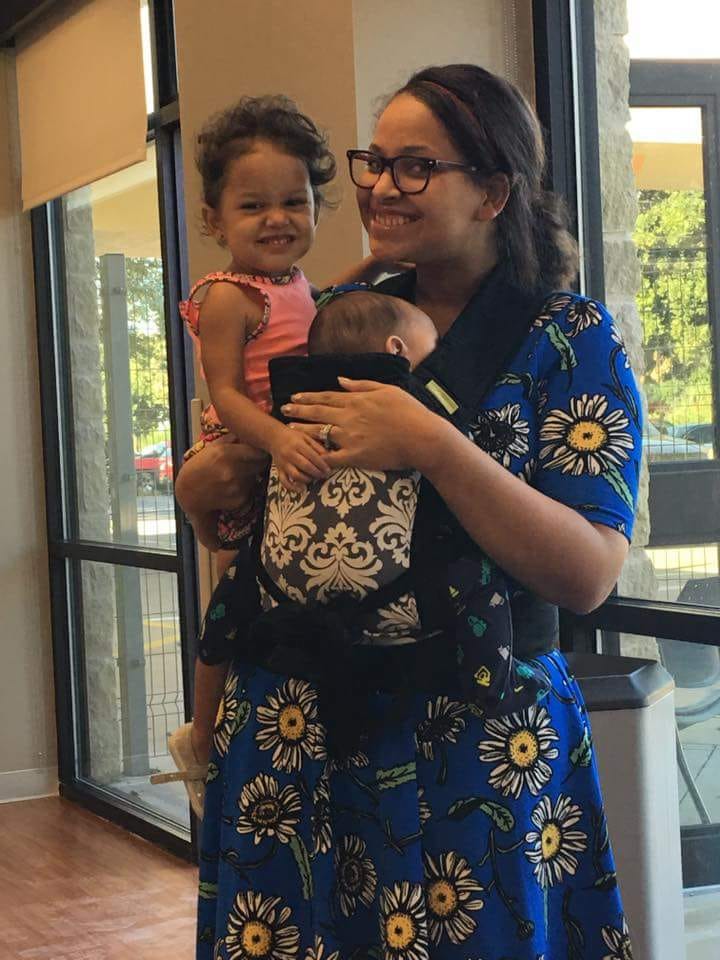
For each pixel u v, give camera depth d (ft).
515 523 4.09
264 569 4.66
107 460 16.20
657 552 8.61
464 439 4.13
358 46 8.42
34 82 16.42
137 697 15.76
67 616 17.43
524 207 4.64
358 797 4.47
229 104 9.97
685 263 8.38
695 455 8.35
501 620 4.26
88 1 14.82
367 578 4.31
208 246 10.57
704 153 8.20
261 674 4.68
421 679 4.32
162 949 11.57
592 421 4.38
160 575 14.89
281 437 4.48
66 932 12.12
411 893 4.27
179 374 14.02
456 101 4.49
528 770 4.37
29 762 17.65
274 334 5.75
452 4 8.71
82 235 16.46
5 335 17.40
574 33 8.93
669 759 6.11
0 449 17.42
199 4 10.35
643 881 5.73
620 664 6.21
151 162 14.37
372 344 4.47
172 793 15.10
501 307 4.57
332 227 8.67
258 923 4.59
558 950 4.58
